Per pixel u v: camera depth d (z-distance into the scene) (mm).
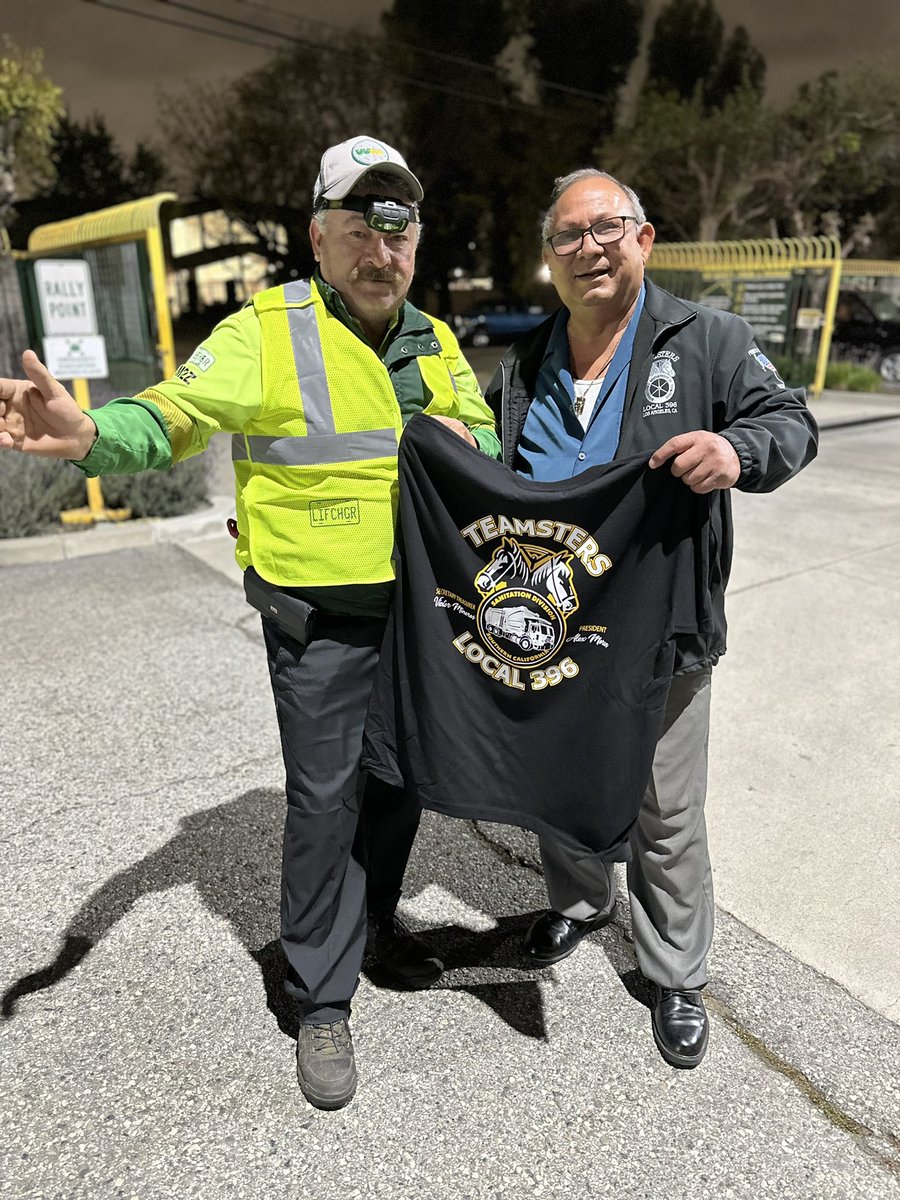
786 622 4629
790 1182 1720
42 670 4012
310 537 1790
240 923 2459
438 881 2672
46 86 11336
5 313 10758
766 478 1615
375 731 1913
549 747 1812
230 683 3891
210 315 27266
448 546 1767
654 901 2008
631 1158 1771
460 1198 1688
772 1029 2092
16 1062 1996
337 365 1749
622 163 25203
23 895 2555
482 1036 2086
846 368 15164
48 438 1438
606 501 1669
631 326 1848
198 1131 1832
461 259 30875
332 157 1674
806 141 24391
